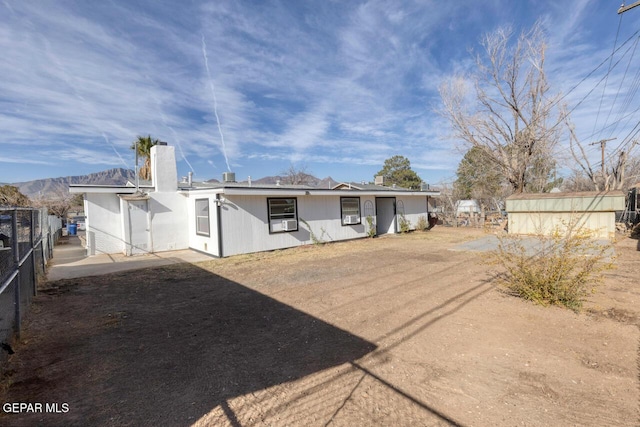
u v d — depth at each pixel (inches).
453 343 159.9
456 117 861.8
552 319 187.5
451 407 109.8
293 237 526.6
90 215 478.3
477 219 902.4
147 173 837.2
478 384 123.6
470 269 334.0
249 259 426.9
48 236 453.1
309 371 135.5
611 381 123.3
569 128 943.7
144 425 102.0
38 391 121.6
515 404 110.7
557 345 154.6
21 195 774.5
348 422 102.6
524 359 142.0
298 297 247.1
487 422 101.8
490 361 141.1
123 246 494.3
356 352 152.4
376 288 266.2
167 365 142.3
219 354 153.0
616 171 991.0
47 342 168.4
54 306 232.7
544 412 106.1
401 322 189.6
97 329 187.2
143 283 303.0
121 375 133.6
